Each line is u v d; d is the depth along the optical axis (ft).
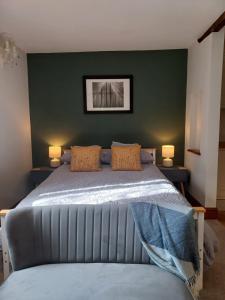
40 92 13.51
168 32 10.24
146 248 5.12
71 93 13.43
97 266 5.09
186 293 4.33
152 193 7.39
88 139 13.70
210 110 10.03
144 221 5.23
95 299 4.03
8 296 4.16
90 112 13.48
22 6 7.61
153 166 11.92
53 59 13.24
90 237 5.36
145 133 13.53
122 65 13.14
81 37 10.71
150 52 13.00
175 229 4.94
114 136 13.64
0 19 8.59
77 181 9.22
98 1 7.38
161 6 7.80
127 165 11.20
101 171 11.05
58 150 13.15
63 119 13.62
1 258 6.68
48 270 4.93
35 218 5.34
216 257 7.62
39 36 10.47
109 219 5.36
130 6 7.75
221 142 12.65
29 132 13.64
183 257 4.83
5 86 10.82
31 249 5.20
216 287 6.29
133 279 4.57
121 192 7.61
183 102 13.26
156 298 4.06
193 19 8.86
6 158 10.88
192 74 12.17
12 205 11.48
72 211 5.38
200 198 11.04
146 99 13.33
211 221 10.23
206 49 10.23
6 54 7.16
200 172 11.03
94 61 13.16
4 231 5.74
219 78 9.86
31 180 13.26
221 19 8.50
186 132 13.12
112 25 9.32
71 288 4.31
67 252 5.36
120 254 5.33
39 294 4.17
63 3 7.45
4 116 10.70
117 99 13.35
